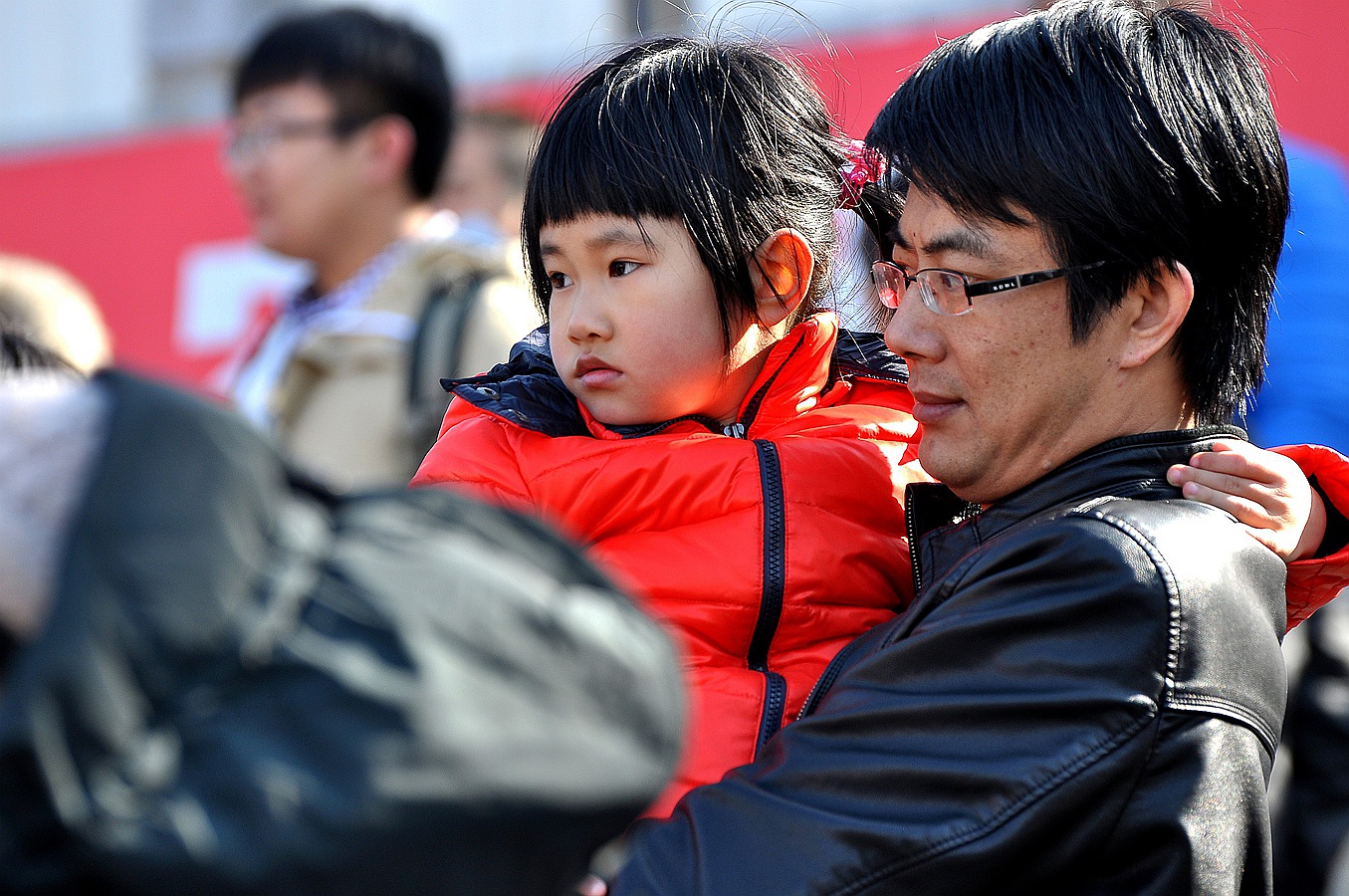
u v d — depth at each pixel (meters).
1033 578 3.60
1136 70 3.92
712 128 4.52
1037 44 3.99
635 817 2.19
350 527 2.25
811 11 9.71
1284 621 3.86
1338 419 7.84
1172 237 3.88
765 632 4.26
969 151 3.91
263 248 8.09
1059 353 3.96
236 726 1.95
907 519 4.37
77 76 12.88
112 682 1.88
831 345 4.89
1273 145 4.15
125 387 2.15
